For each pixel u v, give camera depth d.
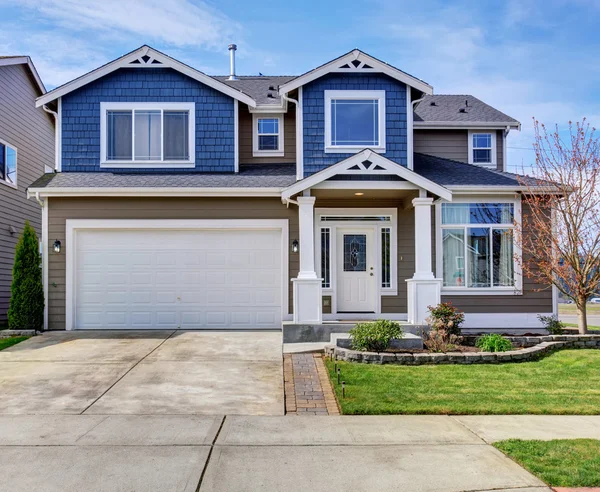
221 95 12.83
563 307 32.78
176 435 5.42
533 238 12.07
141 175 12.38
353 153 11.98
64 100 12.62
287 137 13.55
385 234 12.27
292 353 9.30
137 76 12.71
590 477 4.37
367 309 12.23
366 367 8.30
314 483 4.30
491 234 12.28
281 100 13.22
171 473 4.47
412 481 4.35
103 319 11.84
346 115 12.08
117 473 4.46
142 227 11.82
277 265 11.99
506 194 12.12
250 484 4.28
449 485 4.27
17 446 5.07
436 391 7.06
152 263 11.93
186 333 11.30
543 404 6.54
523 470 4.57
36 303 11.41
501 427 5.80
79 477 4.38
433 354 8.67
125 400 6.66
